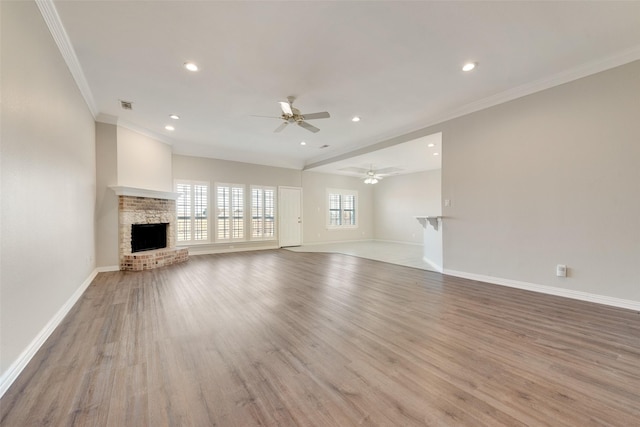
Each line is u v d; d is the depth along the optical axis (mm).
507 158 3857
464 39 2707
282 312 2895
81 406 1470
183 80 3506
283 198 8711
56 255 2590
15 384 1660
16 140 1846
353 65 3174
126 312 2887
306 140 6398
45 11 2250
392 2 2211
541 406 1466
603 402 1498
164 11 2303
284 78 3461
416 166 8602
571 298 3311
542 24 2488
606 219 3076
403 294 3539
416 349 2094
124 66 3176
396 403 1493
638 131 2875
